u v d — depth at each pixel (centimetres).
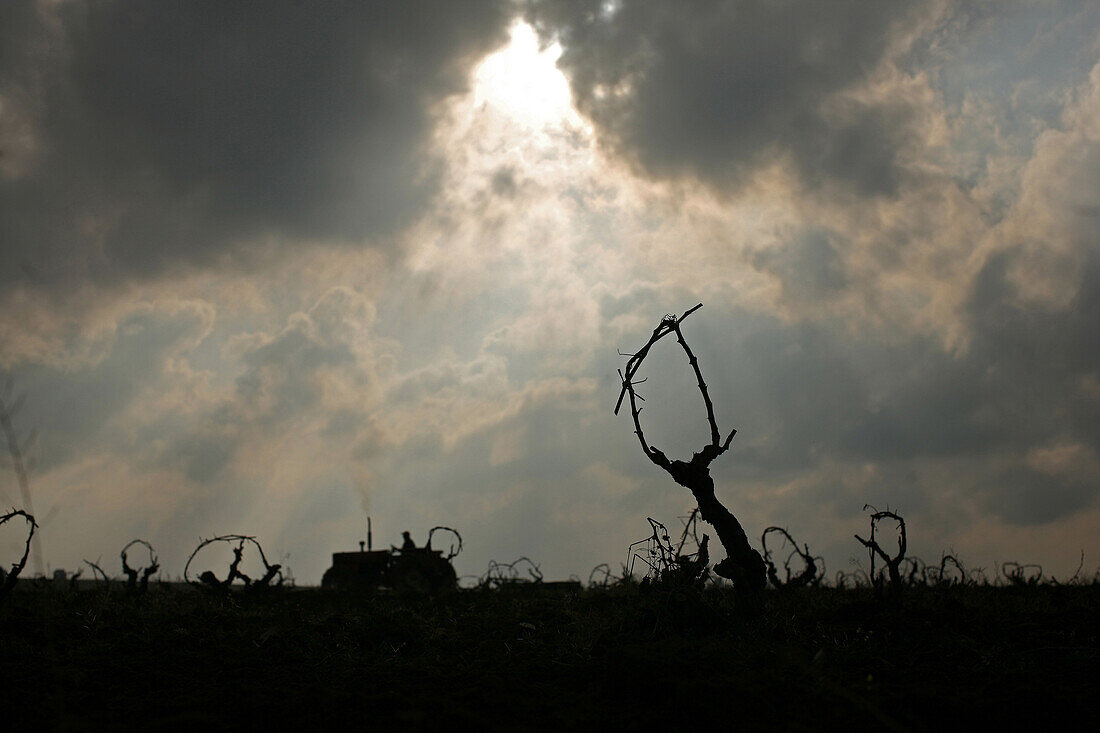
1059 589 1577
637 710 674
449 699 714
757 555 1036
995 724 637
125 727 638
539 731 622
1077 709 659
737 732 612
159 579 2139
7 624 1187
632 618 1056
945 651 945
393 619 1298
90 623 1280
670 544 1086
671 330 1094
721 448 1070
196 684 831
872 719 640
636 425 1090
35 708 695
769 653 891
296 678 866
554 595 1895
